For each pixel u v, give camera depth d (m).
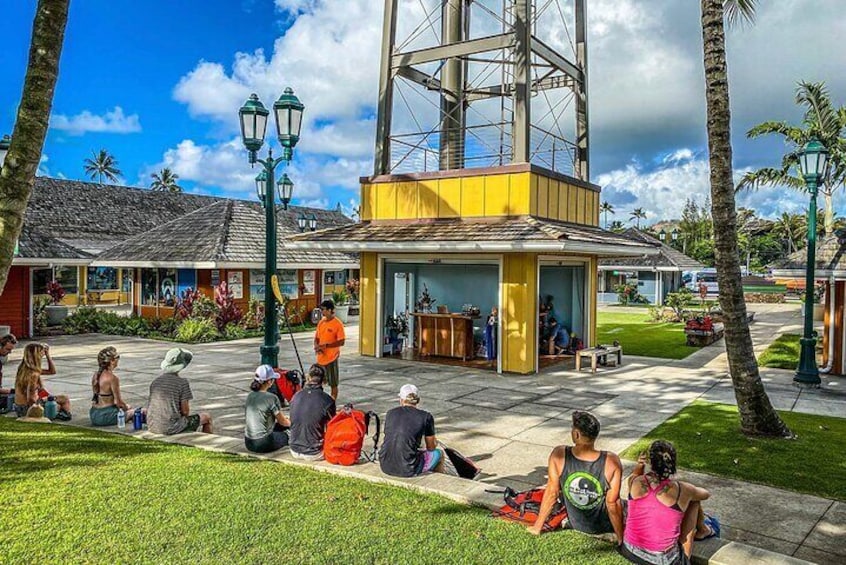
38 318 20.75
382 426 8.82
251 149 9.91
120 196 36.03
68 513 4.90
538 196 13.78
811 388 11.77
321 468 6.14
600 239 13.68
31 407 7.93
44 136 6.41
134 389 11.18
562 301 17.23
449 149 16.14
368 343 15.77
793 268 12.95
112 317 21.61
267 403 6.70
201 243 22.11
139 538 4.52
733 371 8.37
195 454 6.56
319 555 4.31
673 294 32.75
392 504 5.23
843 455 7.34
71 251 20.97
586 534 4.64
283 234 24.67
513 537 4.60
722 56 8.12
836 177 25.30
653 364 15.03
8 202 6.18
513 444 7.89
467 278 16.73
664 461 4.12
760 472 6.72
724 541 4.44
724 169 8.16
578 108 16.64
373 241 13.99
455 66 16.70
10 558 4.15
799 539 5.11
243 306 22.75
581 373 13.58
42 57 6.32
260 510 5.05
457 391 11.42
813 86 25.00
